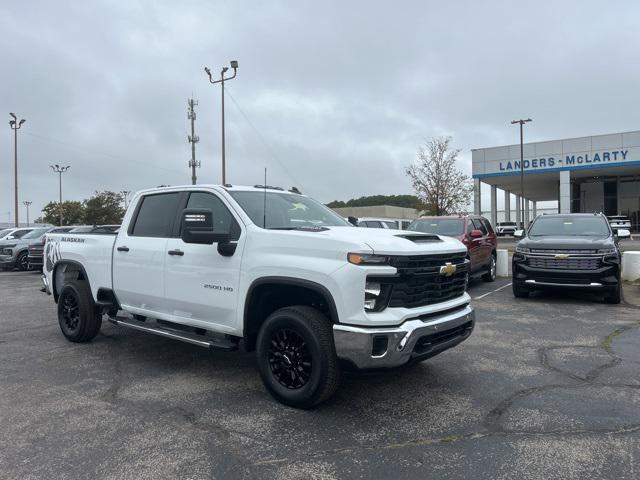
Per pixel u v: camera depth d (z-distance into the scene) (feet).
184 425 13.12
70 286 21.97
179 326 18.21
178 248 17.17
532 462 11.04
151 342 22.36
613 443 11.94
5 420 13.47
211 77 90.58
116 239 19.95
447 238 16.44
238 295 15.28
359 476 10.50
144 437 12.39
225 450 11.69
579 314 28.17
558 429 12.77
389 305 13.25
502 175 136.36
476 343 21.54
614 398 14.93
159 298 17.90
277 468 10.84
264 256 14.66
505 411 14.01
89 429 12.87
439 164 112.37
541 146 130.72
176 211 18.10
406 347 12.94
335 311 13.14
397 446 11.87
